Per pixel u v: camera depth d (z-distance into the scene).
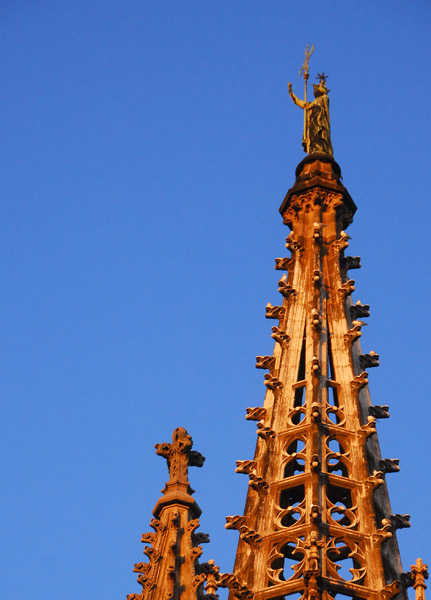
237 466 52.81
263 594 48.69
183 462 53.00
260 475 52.28
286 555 52.25
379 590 48.25
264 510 51.12
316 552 47.94
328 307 58.38
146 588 49.06
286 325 57.88
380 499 51.41
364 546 49.56
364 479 51.56
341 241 60.94
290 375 55.84
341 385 55.16
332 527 49.69
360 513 50.53
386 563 49.31
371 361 56.91
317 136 67.12
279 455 52.75
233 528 51.06
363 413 54.34
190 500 51.59
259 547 50.19
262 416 54.66
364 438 52.91
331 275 59.78
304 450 52.53
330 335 57.34
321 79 69.94
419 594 48.00
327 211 62.88
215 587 48.78
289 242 61.12
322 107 68.31
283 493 53.00
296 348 57.00
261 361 56.62
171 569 49.22
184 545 50.19
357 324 57.16
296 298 59.00
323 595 47.44
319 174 63.88
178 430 54.22
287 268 60.81
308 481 51.03
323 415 53.56
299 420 55.03
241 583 49.22
